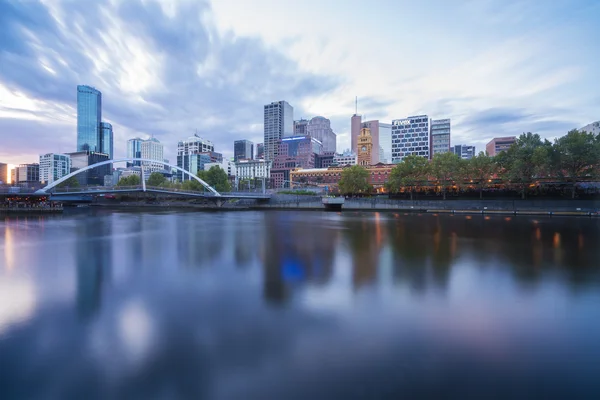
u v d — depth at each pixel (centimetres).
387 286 1470
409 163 8888
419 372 778
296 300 1288
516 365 809
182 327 1040
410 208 7469
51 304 1254
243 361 833
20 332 1007
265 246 2638
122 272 1755
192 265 1925
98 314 1154
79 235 3469
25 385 742
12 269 1836
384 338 951
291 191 12562
